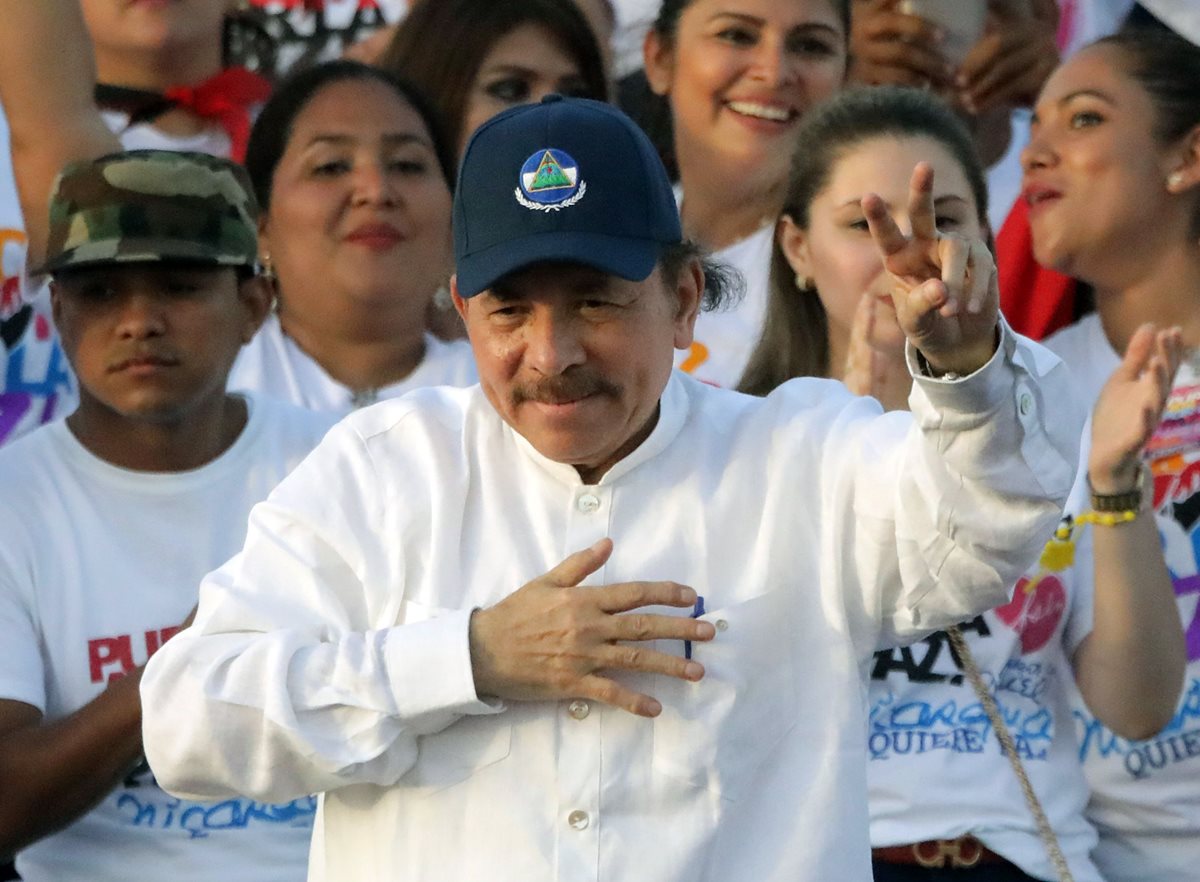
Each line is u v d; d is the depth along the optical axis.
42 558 11.66
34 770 10.69
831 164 13.52
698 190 16.25
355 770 7.95
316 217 14.83
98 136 15.48
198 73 16.42
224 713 8.02
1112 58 15.38
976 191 13.64
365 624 8.48
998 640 12.35
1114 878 13.38
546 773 7.99
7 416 14.97
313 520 8.53
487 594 8.32
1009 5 16.75
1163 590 12.39
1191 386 14.70
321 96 15.03
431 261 15.13
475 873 7.93
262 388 14.84
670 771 7.93
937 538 7.70
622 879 7.83
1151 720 12.53
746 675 8.12
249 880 11.27
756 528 8.45
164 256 11.79
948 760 11.94
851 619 8.38
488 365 8.02
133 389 11.74
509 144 8.02
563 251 7.70
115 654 11.59
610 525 8.44
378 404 9.09
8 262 15.15
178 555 11.91
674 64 16.39
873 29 16.59
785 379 13.72
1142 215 15.14
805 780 8.11
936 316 7.11
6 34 15.22
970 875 11.72
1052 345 15.84
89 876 11.26
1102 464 12.03
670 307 8.34
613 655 7.73
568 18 16.39
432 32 16.28
